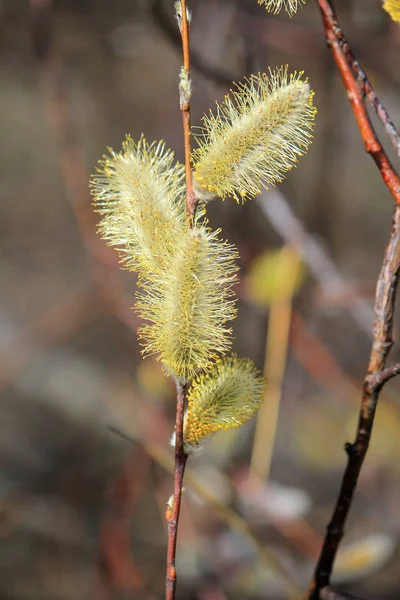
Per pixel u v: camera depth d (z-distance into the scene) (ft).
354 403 3.84
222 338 1.66
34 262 5.73
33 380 4.56
